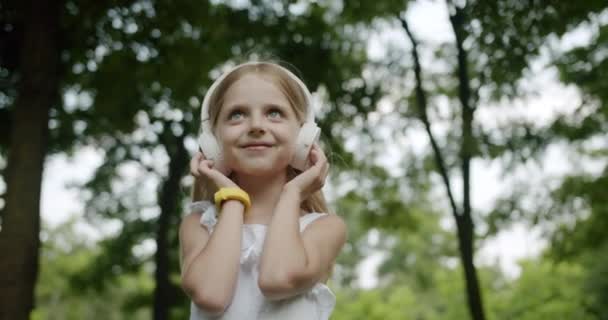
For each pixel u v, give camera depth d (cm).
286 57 993
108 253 1388
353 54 1106
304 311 149
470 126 908
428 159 1162
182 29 936
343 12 966
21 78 786
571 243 1245
